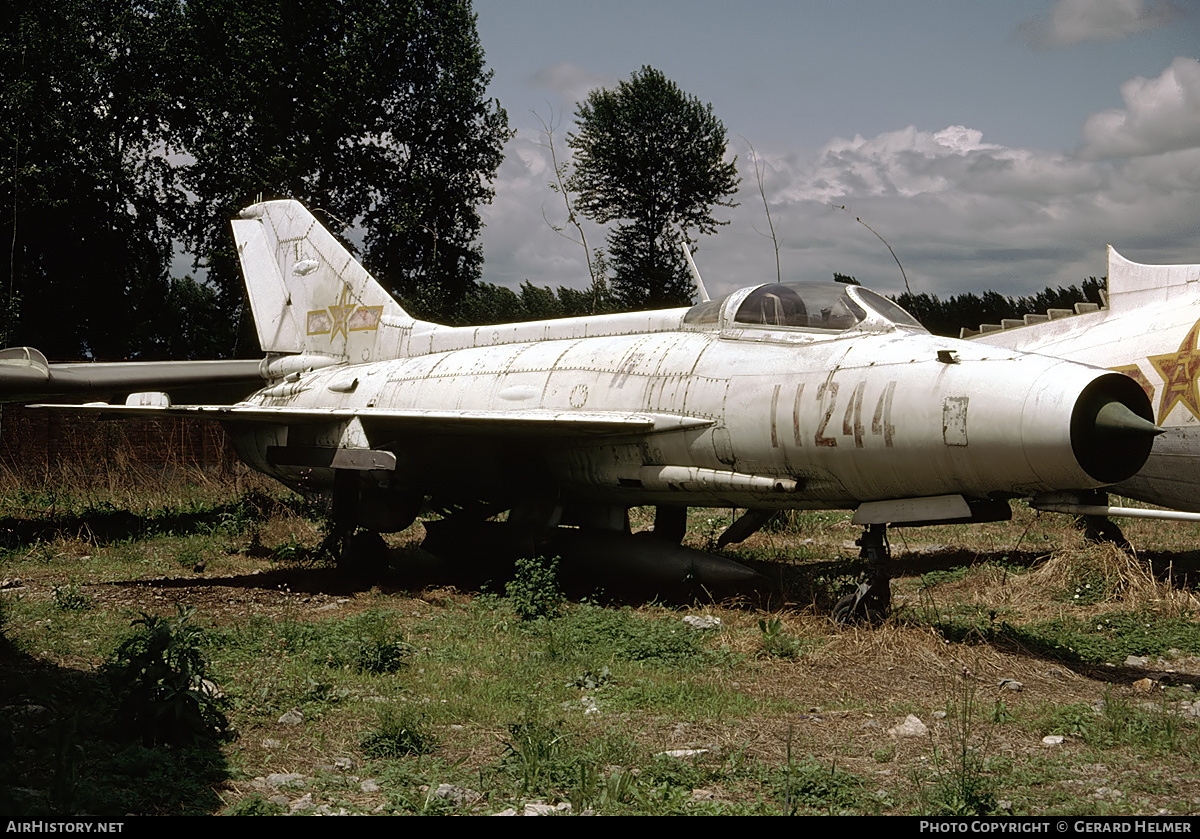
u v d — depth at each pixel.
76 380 13.52
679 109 35.81
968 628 8.39
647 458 10.06
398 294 30.45
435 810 4.38
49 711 5.76
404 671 7.04
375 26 27.78
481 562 11.86
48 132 27.94
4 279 29.70
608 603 10.16
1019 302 23.78
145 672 5.36
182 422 20.73
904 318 9.24
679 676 6.98
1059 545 13.43
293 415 11.44
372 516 11.79
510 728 5.46
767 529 15.13
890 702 6.35
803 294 9.64
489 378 11.75
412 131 29.86
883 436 8.16
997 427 7.45
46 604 9.29
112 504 17.64
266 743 5.38
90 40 29.41
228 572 12.12
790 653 7.57
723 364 9.63
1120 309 12.32
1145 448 7.48
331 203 29.42
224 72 29.23
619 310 36.19
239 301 30.66
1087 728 5.63
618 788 4.57
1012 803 4.54
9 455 18.77
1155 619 8.76
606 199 36.53
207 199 30.42
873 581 8.59
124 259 32.53
